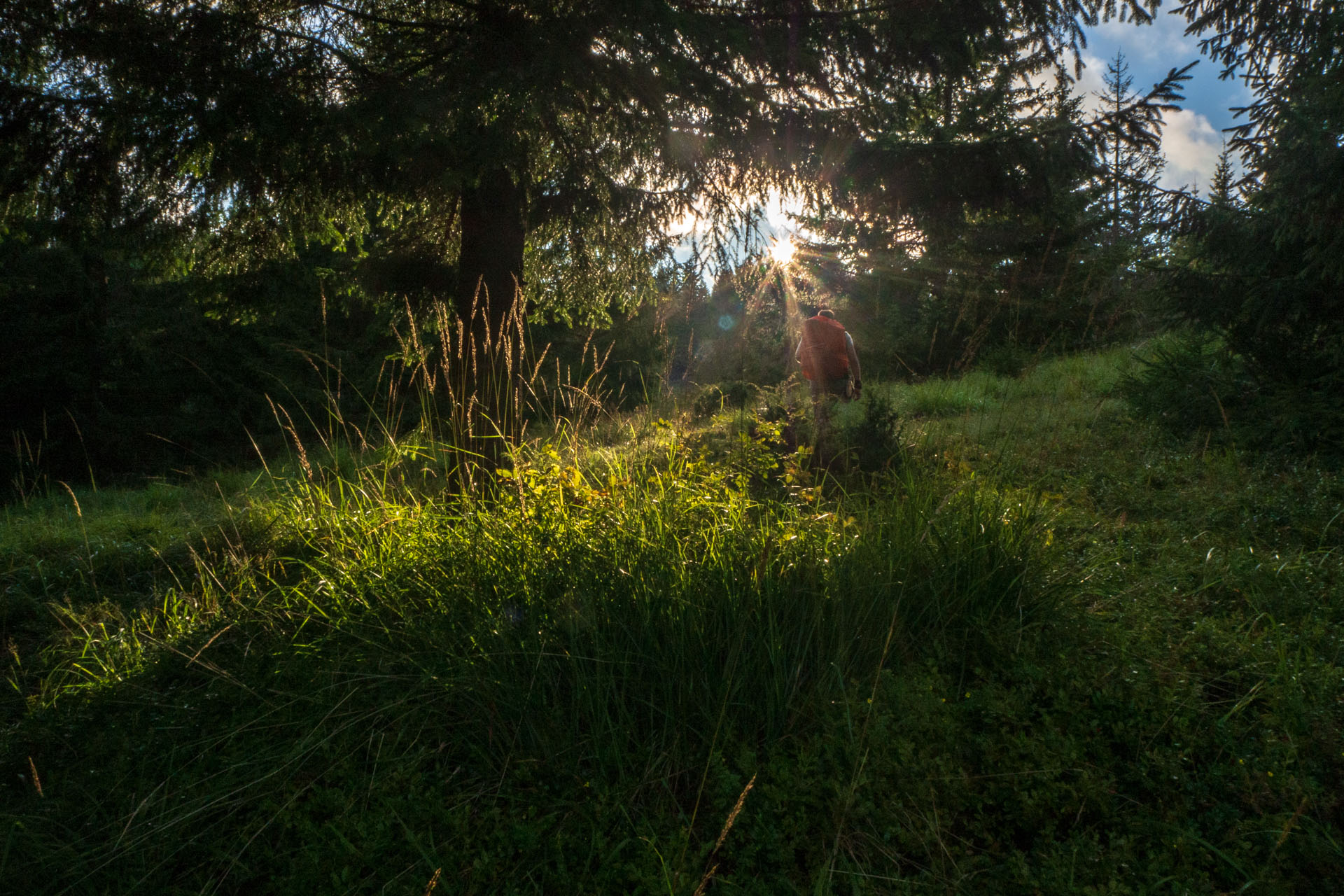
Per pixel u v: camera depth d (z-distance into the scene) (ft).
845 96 15.46
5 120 11.57
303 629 10.61
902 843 6.72
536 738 8.04
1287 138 17.72
